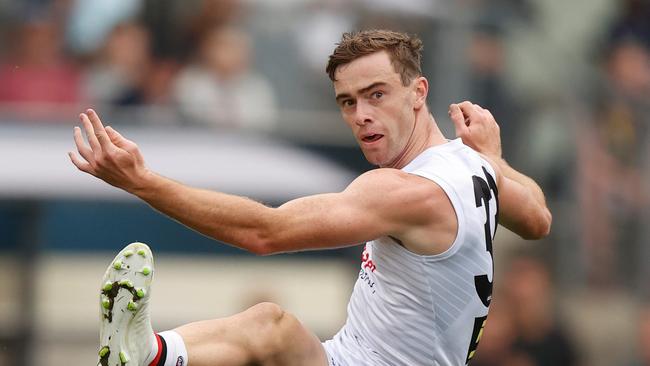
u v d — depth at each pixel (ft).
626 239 121.29
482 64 122.72
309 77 122.52
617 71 129.70
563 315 117.29
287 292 125.18
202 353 54.39
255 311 56.18
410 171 54.85
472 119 61.77
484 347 115.14
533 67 125.70
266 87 122.21
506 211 60.34
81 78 120.98
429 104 120.57
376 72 54.49
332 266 126.41
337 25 123.65
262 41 123.65
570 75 126.41
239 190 113.50
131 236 118.73
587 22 130.72
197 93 120.67
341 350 57.98
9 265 115.34
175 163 114.73
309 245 51.88
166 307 123.13
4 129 115.96
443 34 122.21
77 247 116.67
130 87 120.47
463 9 123.34
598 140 123.75
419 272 54.90
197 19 122.83
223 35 122.83
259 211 51.01
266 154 116.37
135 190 49.83
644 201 122.31
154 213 118.42
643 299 119.75
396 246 55.26
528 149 122.21
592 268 119.96
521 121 122.72
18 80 119.85
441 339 56.39
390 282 56.13
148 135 117.60
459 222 53.98
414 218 53.21
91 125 49.39
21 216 114.11
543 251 118.73
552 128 123.24
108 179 49.67
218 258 123.65
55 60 121.60
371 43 54.80
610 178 122.72
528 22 126.31
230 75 121.90
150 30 122.31
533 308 116.67
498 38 124.16
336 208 52.01
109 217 117.08
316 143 116.98
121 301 52.39
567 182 121.90
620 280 120.37
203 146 116.88
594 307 118.42
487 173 56.65
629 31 131.95
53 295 117.39
